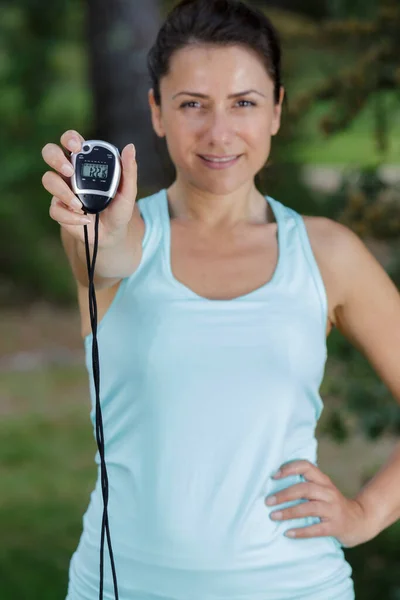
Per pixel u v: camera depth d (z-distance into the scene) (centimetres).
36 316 1069
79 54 1431
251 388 208
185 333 210
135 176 191
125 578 209
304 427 217
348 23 365
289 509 211
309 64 381
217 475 206
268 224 229
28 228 1164
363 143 541
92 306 201
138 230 219
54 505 581
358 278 227
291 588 209
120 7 870
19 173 1216
